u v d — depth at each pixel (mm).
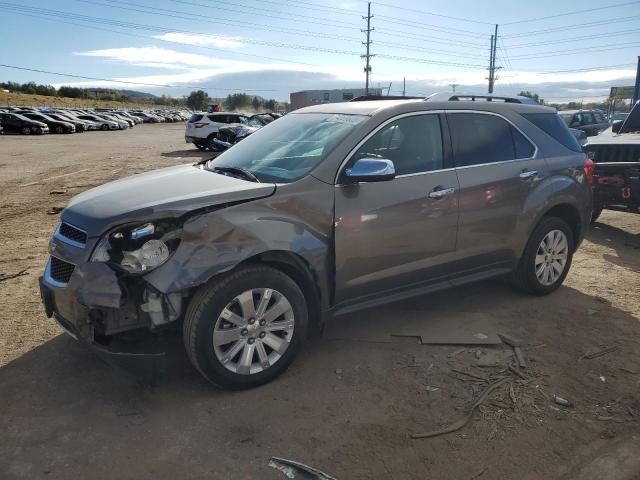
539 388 3410
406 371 3615
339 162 3602
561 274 5004
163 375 3523
